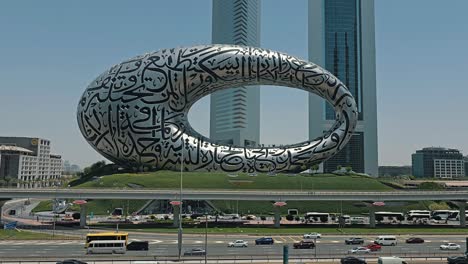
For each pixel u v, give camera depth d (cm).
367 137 19438
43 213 8769
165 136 8688
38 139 19188
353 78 19750
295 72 8812
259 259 4006
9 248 4909
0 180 15038
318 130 19438
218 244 5241
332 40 19962
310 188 8625
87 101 8888
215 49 8862
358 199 7025
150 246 5044
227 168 8694
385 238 5353
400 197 7100
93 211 8175
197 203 8519
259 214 8456
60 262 3659
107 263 3828
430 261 3978
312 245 4919
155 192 6800
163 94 8750
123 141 8750
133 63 8894
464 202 7212
